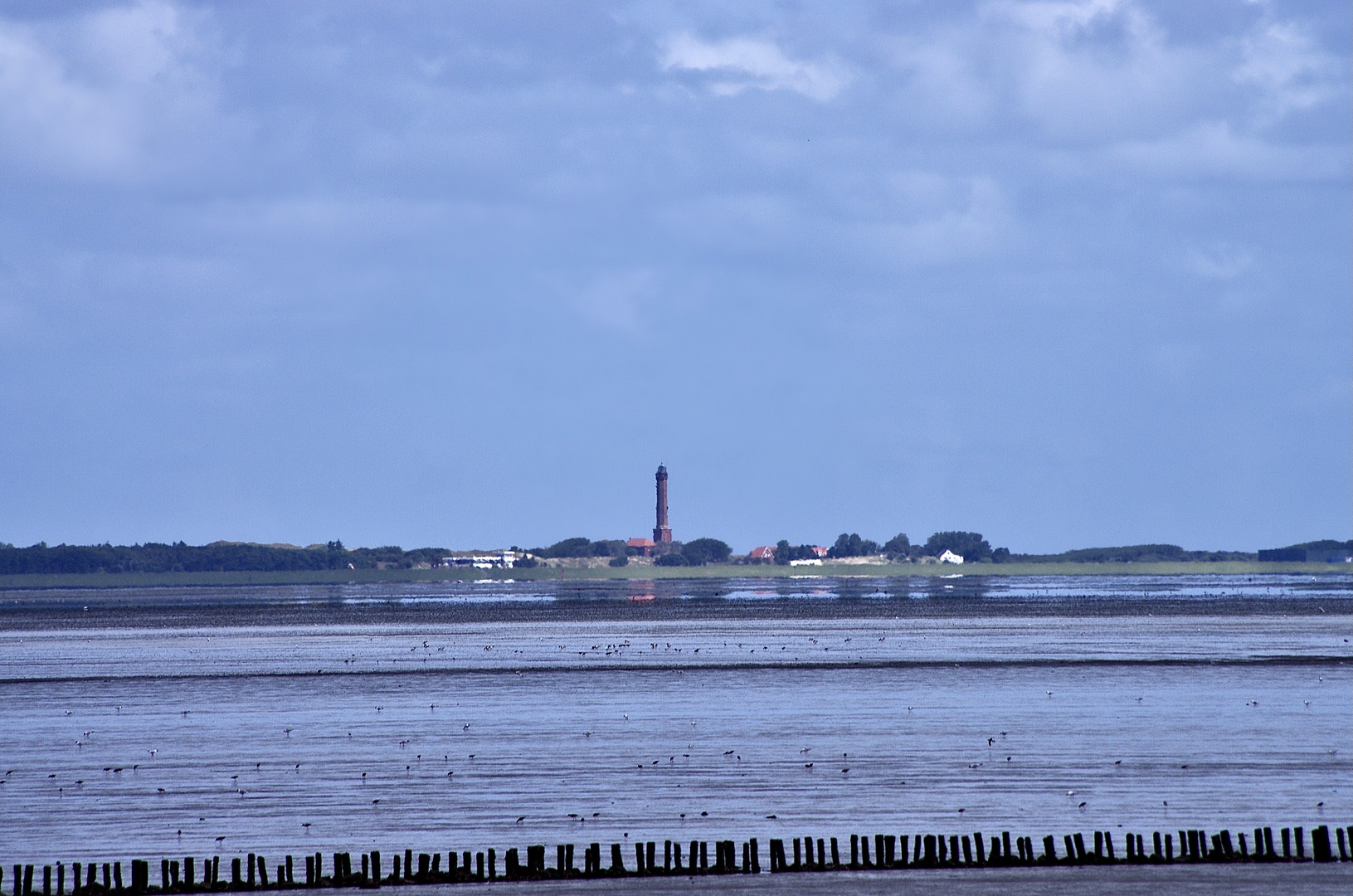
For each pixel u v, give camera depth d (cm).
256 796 18600
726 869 14988
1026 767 19775
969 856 15088
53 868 15088
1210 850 15250
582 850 15950
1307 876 14525
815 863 15150
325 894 14400
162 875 14838
